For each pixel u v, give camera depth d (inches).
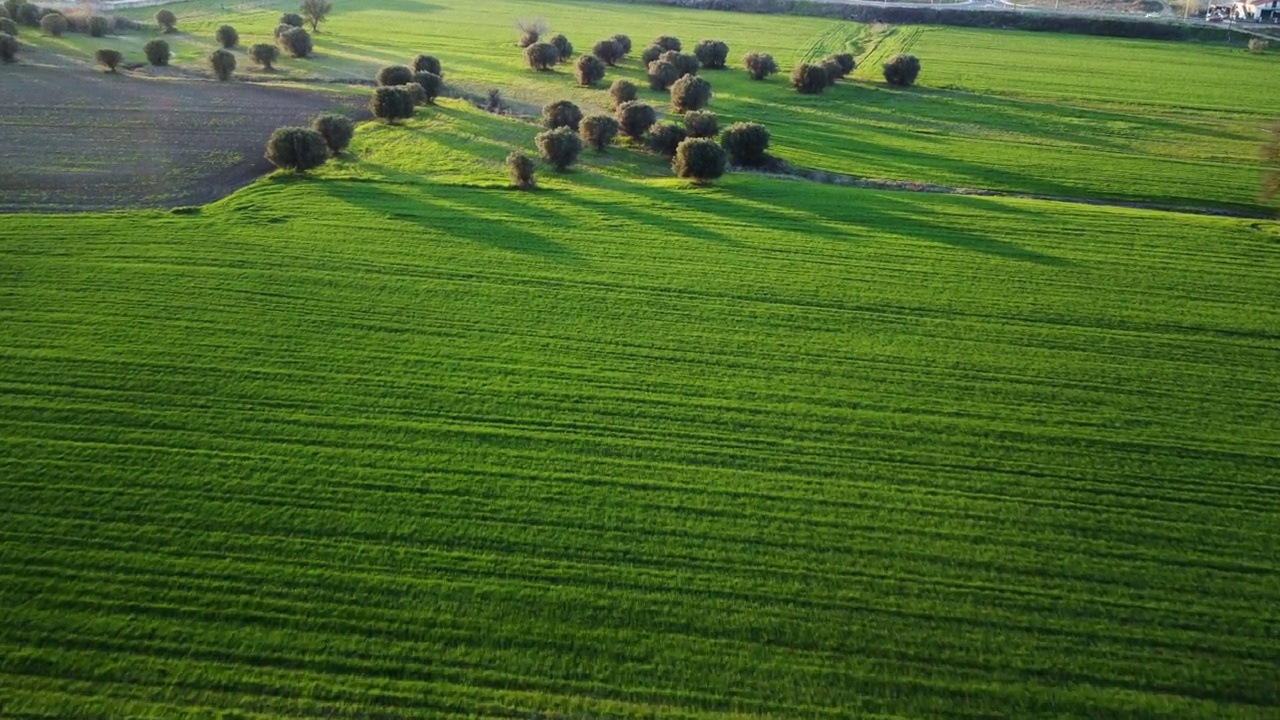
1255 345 1412.4
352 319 1397.6
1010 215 1941.4
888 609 891.4
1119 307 1525.6
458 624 859.4
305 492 1019.9
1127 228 1875.0
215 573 904.9
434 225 1777.8
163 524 965.2
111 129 2358.5
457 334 1368.1
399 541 956.6
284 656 820.0
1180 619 885.8
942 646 851.4
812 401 1230.3
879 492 1056.2
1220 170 2342.5
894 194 2069.4
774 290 1552.7
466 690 794.8
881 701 796.6
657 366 1302.9
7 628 832.9
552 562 936.3
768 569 935.7
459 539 961.5
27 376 1206.3
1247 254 1747.0
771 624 869.2
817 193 2054.6
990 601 903.7
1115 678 821.9
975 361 1344.7
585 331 1392.7
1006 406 1234.6
